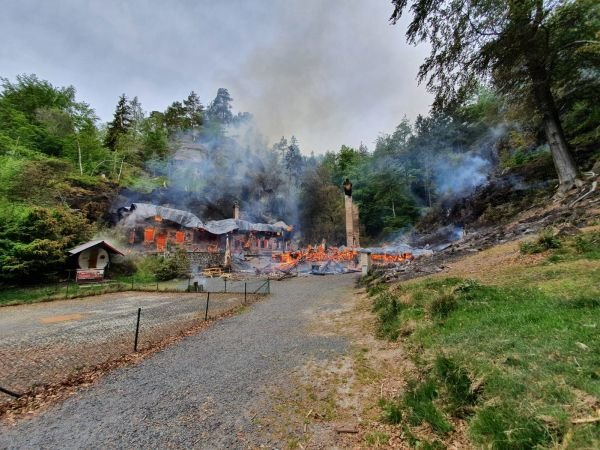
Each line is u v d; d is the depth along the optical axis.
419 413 3.38
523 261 8.57
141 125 55.56
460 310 5.88
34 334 8.60
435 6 12.36
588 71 15.70
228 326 8.95
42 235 18.70
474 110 37.50
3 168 22.34
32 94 36.84
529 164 24.64
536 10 12.81
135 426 3.76
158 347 7.14
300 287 17.78
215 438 3.42
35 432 3.72
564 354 3.28
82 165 34.53
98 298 15.13
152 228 29.72
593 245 7.77
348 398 4.19
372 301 10.35
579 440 2.20
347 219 37.16
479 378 3.37
